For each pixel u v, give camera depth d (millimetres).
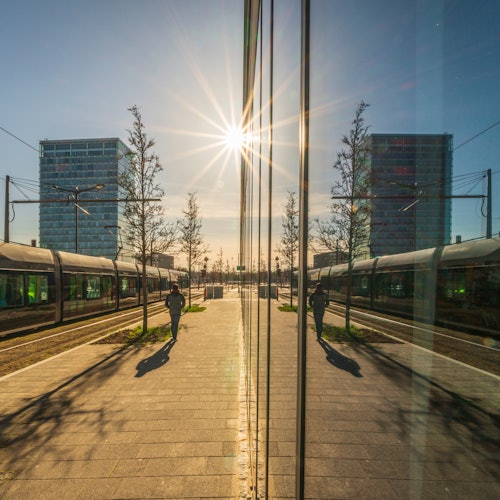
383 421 741
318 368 1125
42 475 3486
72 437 4234
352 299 849
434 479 615
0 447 4027
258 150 3680
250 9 5367
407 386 658
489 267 502
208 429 4398
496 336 498
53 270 13477
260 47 3551
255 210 4082
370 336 753
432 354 592
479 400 528
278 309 1941
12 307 11156
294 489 1468
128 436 4234
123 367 7293
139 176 12680
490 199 501
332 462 979
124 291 20547
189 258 22672
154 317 16703
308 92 1344
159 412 4930
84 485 3324
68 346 9734
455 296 533
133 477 3430
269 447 2209
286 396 1654
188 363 7621
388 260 692
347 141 923
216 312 19406
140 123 12562
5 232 18109
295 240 1540
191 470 3529
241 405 5176
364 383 792
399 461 699
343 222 938
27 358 8281
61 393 5723
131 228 13078
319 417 1103
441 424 589
